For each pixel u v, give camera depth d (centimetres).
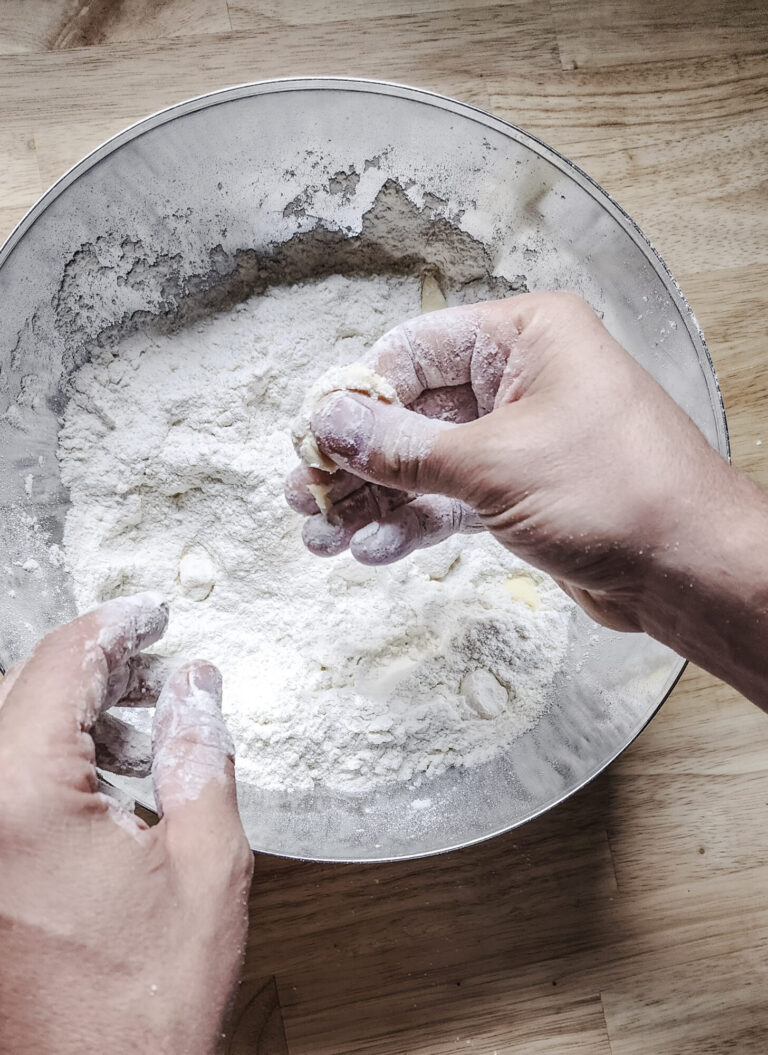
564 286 99
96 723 75
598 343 78
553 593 102
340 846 93
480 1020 104
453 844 89
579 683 100
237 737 96
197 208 95
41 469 98
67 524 99
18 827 63
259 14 103
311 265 104
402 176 96
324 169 95
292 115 90
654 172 106
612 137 106
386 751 98
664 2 106
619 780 106
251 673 100
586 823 106
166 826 70
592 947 105
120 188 91
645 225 106
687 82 106
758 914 106
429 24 104
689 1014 105
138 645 76
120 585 100
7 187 101
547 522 74
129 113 102
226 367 101
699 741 107
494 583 103
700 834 106
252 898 103
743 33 106
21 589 95
